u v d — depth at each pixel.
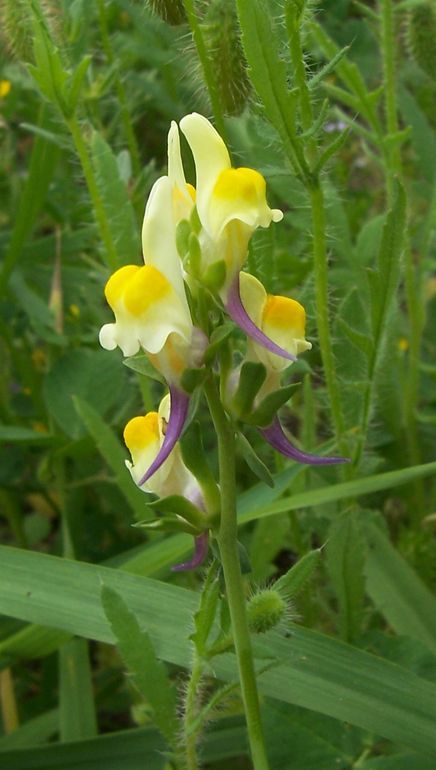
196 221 0.13
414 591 0.21
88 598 0.18
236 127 0.27
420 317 0.25
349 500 0.21
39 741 0.21
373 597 0.21
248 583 0.21
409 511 0.26
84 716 0.20
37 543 0.29
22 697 0.24
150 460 0.15
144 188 0.25
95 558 0.25
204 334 0.14
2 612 0.18
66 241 0.29
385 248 0.19
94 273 0.28
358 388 0.20
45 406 0.29
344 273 0.26
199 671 0.15
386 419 0.26
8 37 0.22
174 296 0.13
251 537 0.24
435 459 0.27
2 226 0.34
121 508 0.26
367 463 0.22
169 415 0.14
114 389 0.25
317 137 0.18
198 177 0.14
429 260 0.25
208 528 0.14
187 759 0.16
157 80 0.37
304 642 0.17
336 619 0.21
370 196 0.34
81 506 0.26
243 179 0.13
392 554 0.21
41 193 0.26
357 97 0.23
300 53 0.17
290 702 0.17
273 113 0.17
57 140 0.24
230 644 0.15
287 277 0.27
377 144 0.24
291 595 0.15
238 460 0.24
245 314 0.13
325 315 0.19
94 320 0.30
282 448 0.14
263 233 0.19
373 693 0.17
